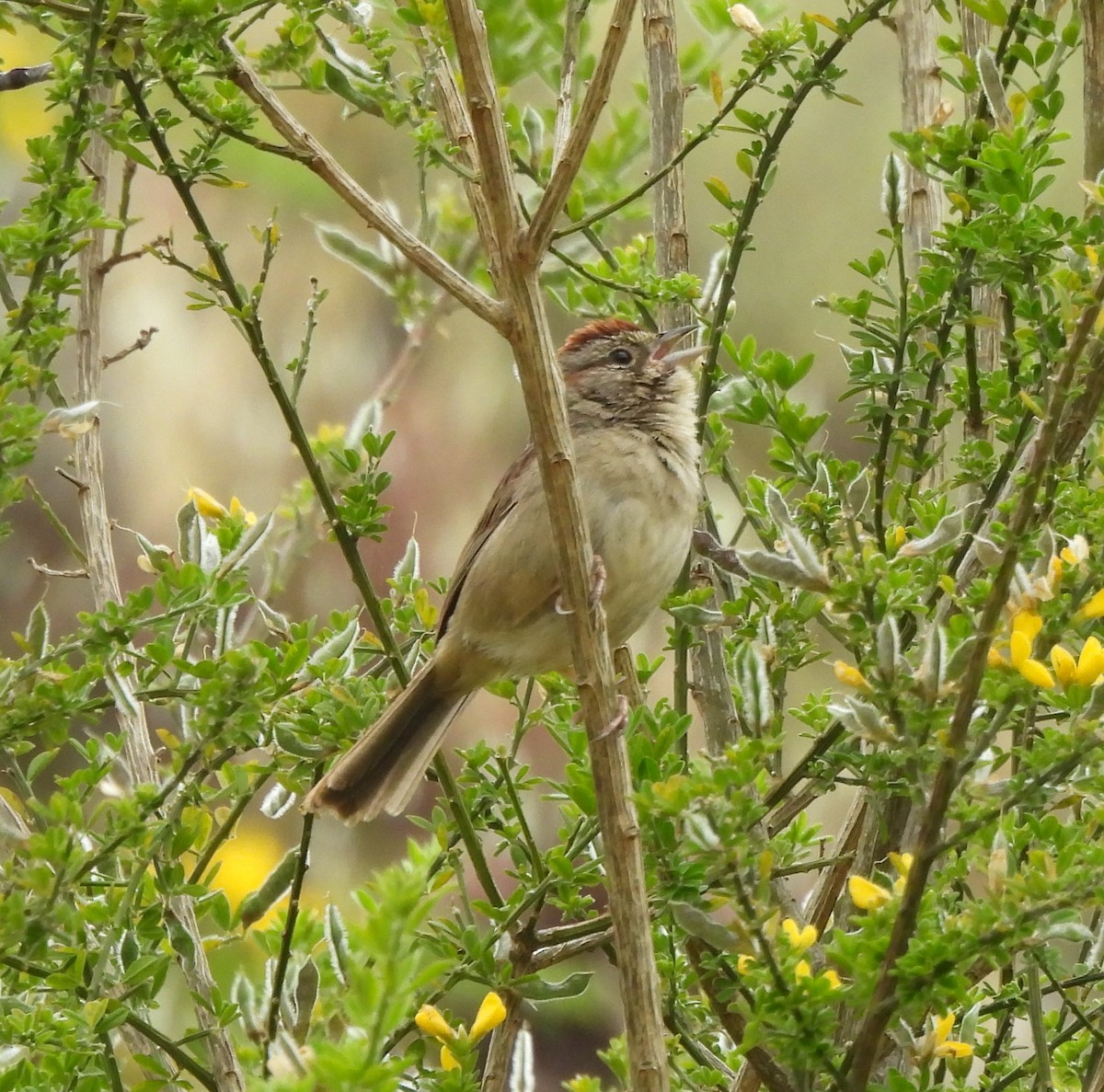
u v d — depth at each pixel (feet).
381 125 49.34
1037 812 20.66
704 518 28.58
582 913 24.23
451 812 24.76
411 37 26.05
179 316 49.88
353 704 23.04
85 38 21.48
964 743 16.89
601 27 45.93
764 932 16.63
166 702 23.32
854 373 24.41
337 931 20.42
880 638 17.21
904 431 24.62
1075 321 17.08
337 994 18.58
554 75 30.78
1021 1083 22.85
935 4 23.81
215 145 22.70
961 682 16.90
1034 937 16.42
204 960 22.25
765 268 49.49
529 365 18.38
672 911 18.71
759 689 20.68
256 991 21.09
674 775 18.29
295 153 19.47
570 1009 43.55
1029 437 22.35
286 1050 15.56
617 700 18.51
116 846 18.90
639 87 30.83
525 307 18.33
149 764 22.77
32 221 22.04
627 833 17.99
